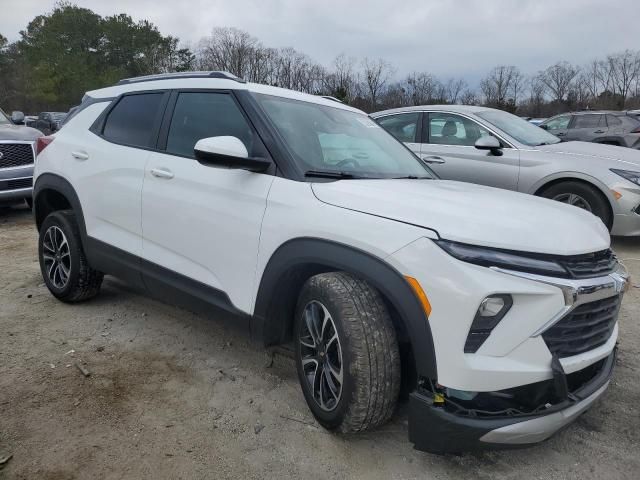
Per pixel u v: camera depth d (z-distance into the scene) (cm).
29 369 332
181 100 359
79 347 365
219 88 340
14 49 7062
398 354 243
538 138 695
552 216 256
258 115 312
